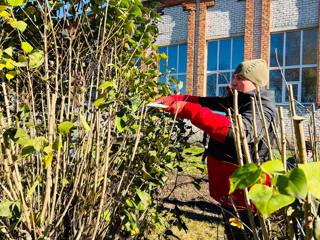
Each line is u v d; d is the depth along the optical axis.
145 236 2.69
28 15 2.19
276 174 0.96
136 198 2.35
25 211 1.86
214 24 16.81
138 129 2.26
